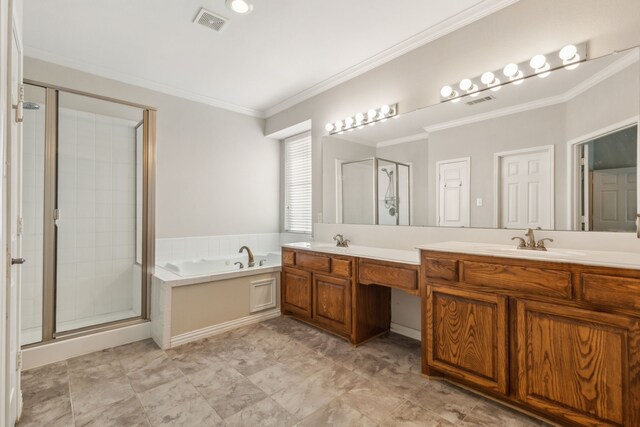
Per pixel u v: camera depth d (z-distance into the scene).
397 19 2.35
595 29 1.82
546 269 1.54
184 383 2.01
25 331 2.61
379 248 2.89
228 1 2.12
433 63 2.54
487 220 2.24
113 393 1.90
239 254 4.02
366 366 2.22
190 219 3.70
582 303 1.44
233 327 2.96
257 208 4.31
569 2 1.91
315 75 3.27
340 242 3.13
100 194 3.16
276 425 1.61
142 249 2.90
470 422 1.61
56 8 2.16
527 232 1.98
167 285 2.56
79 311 3.05
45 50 2.71
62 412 1.72
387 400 1.81
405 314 2.81
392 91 2.84
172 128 3.56
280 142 4.57
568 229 1.91
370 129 3.02
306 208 4.17
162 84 3.42
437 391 1.90
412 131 2.69
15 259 1.48
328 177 3.46
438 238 2.52
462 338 1.85
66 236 2.98
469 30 2.33
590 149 1.83
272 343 2.63
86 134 3.08
